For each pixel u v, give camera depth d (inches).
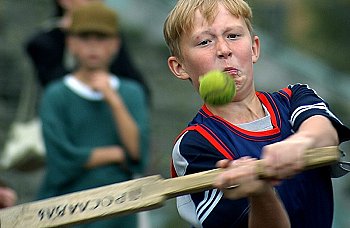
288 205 326.6
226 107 337.4
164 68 1087.6
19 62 995.3
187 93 1055.0
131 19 1155.9
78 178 558.6
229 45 332.8
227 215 325.4
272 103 340.2
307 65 1226.6
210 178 291.4
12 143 631.8
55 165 558.9
